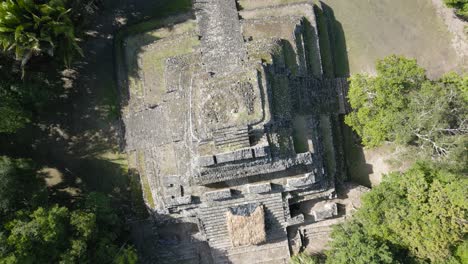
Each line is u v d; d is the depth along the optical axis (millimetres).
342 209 35156
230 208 33125
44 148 36906
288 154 31250
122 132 36562
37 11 28922
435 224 28953
